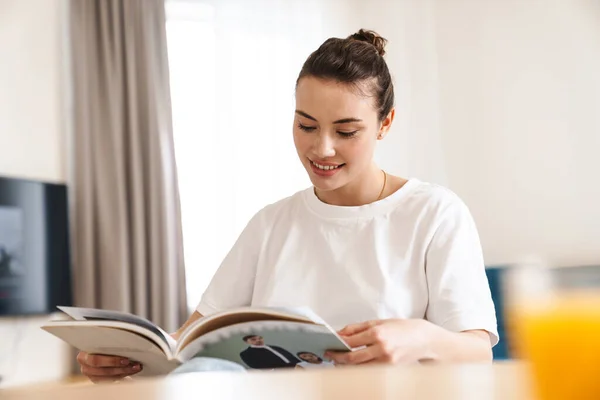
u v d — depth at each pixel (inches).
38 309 154.4
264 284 63.6
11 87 155.9
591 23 173.2
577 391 17.0
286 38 182.7
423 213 60.5
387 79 61.5
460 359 47.9
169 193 169.2
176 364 47.6
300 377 28.5
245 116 178.9
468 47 183.8
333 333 42.2
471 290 57.1
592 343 16.7
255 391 24.5
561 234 173.2
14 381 150.1
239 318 44.3
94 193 166.2
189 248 173.9
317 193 64.6
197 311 65.0
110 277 165.0
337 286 60.7
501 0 181.2
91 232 164.9
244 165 178.2
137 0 168.6
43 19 162.6
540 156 176.1
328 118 58.5
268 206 66.6
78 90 165.0
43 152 160.7
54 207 158.2
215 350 46.7
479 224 180.9
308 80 59.3
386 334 45.1
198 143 175.5
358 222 61.5
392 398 22.0
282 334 43.9
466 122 183.3
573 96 173.9
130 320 49.0
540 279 18.1
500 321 103.7
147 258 169.0
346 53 59.5
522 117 178.4
